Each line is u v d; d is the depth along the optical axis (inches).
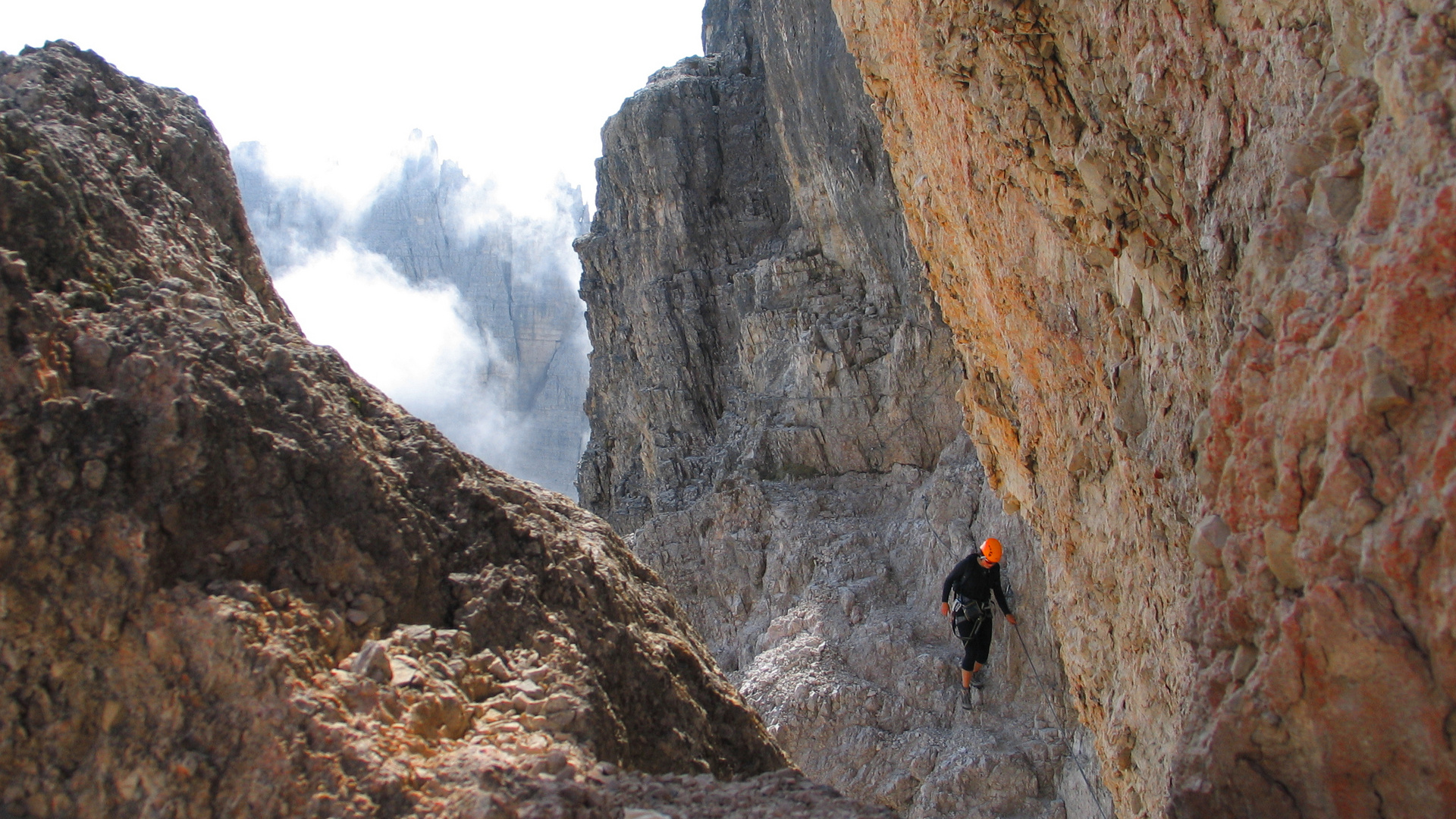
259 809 102.6
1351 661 100.1
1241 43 133.5
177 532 115.8
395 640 125.6
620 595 169.8
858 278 818.8
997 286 281.0
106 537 111.6
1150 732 213.6
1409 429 95.3
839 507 723.4
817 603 625.9
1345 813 105.7
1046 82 199.0
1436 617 92.7
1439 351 92.4
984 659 506.0
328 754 105.9
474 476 160.2
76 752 108.0
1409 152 96.7
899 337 725.3
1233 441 120.0
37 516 110.1
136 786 105.5
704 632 739.4
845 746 522.0
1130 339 201.9
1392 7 102.0
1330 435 102.1
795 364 795.4
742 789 139.3
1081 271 219.1
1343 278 104.0
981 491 610.2
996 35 201.0
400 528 135.8
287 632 114.5
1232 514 119.8
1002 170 240.4
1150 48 154.5
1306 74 118.0
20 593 108.6
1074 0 177.9
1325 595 101.3
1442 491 90.0
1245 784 114.0
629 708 149.3
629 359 1072.2
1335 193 109.0
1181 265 167.8
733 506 754.8
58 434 113.9
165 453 118.3
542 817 104.9
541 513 165.3
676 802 125.3
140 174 158.4
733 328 981.8
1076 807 433.1
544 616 144.9
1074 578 281.0
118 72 173.2
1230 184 138.9
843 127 748.6
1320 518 103.7
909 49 280.4
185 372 123.4
